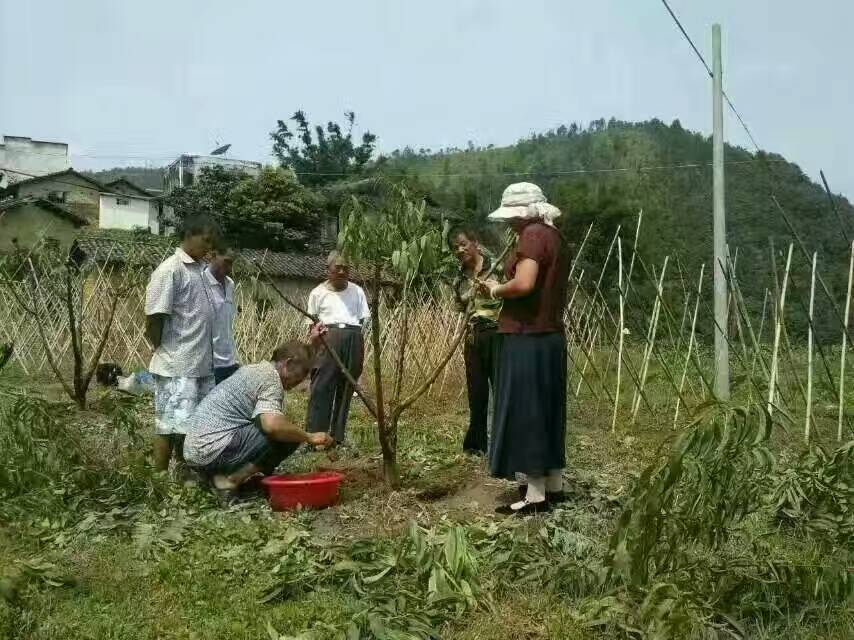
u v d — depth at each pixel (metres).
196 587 3.81
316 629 3.35
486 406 6.77
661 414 9.49
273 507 5.21
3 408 6.06
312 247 33.69
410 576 3.85
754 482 3.72
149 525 4.55
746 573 3.63
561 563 3.77
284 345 5.65
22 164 50.69
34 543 4.38
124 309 13.97
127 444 6.54
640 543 3.20
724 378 9.32
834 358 13.26
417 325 11.93
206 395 5.92
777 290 7.64
